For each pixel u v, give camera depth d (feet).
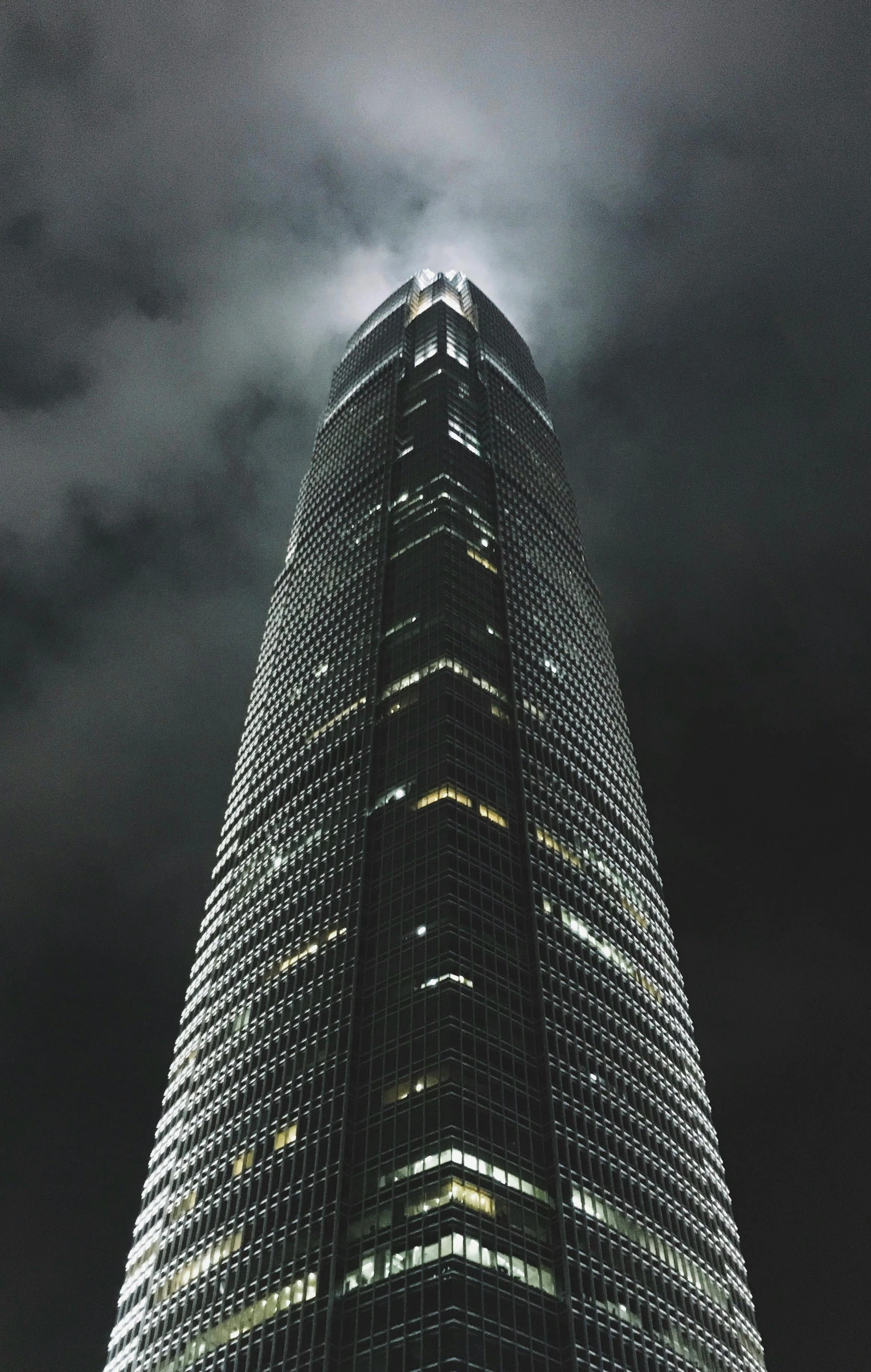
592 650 555.69
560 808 429.79
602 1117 342.03
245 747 547.08
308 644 532.32
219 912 472.44
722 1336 342.23
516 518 557.33
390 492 557.74
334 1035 343.26
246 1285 308.19
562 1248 291.58
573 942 384.47
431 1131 295.69
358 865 387.34
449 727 406.62
